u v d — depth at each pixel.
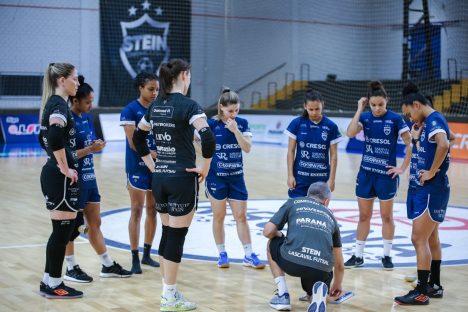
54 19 21.36
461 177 12.98
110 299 5.22
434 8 21.38
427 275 5.21
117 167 14.33
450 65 20.95
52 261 5.16
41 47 21.22
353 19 23.17
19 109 19.64
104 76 21.91
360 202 6.42
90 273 6.01
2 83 20.50
